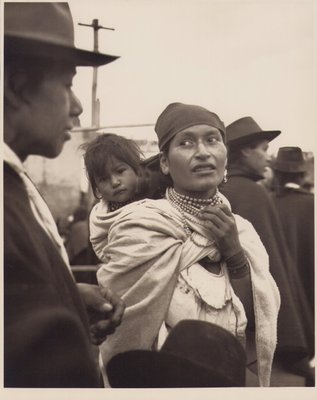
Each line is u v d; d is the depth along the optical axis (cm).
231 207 186
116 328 178
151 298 178
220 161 183
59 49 167
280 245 187
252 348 183
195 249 180
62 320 154
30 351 154
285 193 189
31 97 162
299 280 188
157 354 170
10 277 152
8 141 160
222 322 179
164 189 183
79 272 180
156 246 179
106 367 175
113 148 181
